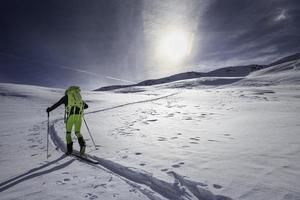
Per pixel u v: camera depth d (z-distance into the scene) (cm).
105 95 4347
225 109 1742
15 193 462
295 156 552
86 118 1650
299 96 2838
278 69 13712
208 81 10844
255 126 986
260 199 369
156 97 3678
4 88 4256
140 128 1123
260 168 491
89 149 766
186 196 415
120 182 493
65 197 431
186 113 1634
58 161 661
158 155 641
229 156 590
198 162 560
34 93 3966
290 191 382
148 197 430
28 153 786
